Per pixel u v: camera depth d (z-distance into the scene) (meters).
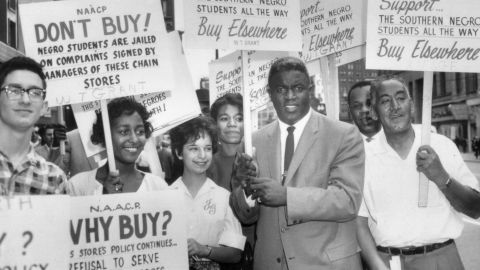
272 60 3.48
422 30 2.68
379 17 2.66
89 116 2.88
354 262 2.53
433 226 2.54
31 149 2.11
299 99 2.56
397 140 2.64
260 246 2.67
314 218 2.36
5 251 1.83
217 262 2.79
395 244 2.58
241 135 3.40
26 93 1.98
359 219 2.69
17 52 10.16
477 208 2.49
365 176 2.66
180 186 2.90
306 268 2.46
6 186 1.99
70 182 2.65
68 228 1.93
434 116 26.42
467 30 2.69
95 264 2.21
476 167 16.62
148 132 2.80
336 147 2.53
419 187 2.52
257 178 2.43
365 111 3.49
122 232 2.25
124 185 2.69
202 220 2.84
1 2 9.64
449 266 2.54
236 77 3.64
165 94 3.04
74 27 2.40
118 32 2.44
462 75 24.00
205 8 2.73
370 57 2.65
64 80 2.39
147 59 2.46
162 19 2.49
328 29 3.51
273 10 2.82
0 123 2.01
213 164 3.35
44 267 1.87
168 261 2.29
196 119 2.95
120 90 2.44
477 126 23.00
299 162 2.52
